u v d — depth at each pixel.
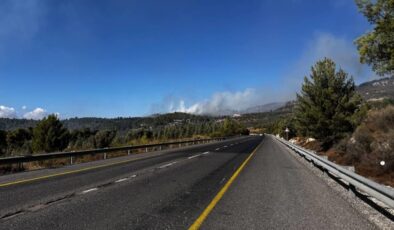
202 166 20.00
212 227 7.20
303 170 18.38
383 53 15.80
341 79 39.12
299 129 43.28
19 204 9.32
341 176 12.08
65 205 9.21
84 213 8.30
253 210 8.84
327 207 9.34
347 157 26.12
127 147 31.67
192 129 143.38
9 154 26.27
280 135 110.00
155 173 16.53
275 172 17.28
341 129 37.41
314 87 39.97
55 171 17.77
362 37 16.02
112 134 49.94
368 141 25.67
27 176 15.62
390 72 16.08
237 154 30.61
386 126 28.05
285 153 32.84
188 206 9.19
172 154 30.89
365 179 9.35
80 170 18.09
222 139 83.25
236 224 7.46
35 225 7.21
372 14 15.64
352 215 8.45
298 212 8.69
